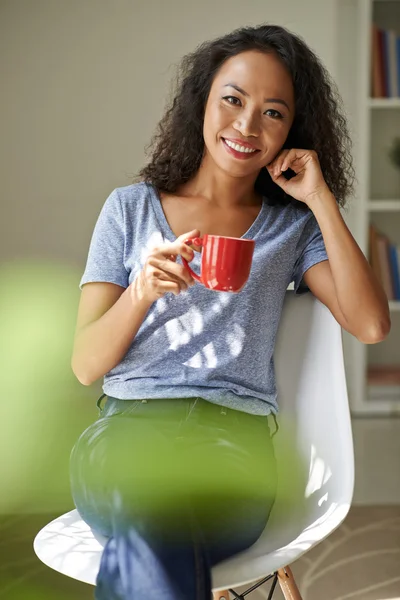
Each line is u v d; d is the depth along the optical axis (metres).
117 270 1.58
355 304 1.55
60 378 4.14
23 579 2.23
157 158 1.74
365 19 3.89
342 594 2.21
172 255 1.40
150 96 4.05
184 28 4.00
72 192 4.12
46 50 4.03
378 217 4.29
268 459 1.48
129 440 1.40
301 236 1.66
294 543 1.33
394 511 2.79
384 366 4.35
